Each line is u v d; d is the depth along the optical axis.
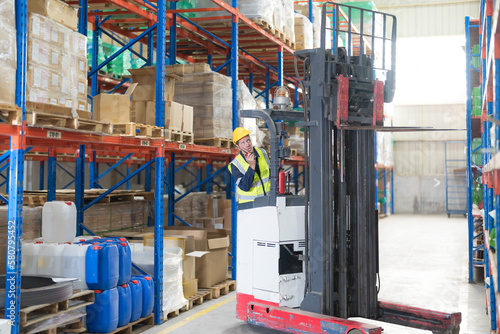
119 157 13.03
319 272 5.12
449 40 25.38
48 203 5.67
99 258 5.21
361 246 5.17
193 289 7.02
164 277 6.27
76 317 4.88
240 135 5.89
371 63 5.20
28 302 4.35
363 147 5.18
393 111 26.03
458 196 25.19
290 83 14.38
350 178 5.23
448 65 25.53
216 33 9.77
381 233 16.41
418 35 25.00
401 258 11.29
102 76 10.14
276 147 5.49
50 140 5.43
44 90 4.39
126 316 5.53
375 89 4.81
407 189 25.88
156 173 6.20
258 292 5.63
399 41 25.84
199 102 7.72
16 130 4.09
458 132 25.47
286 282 5.39
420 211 25.72
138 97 6.64
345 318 5.07
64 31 4.66
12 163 4.10
